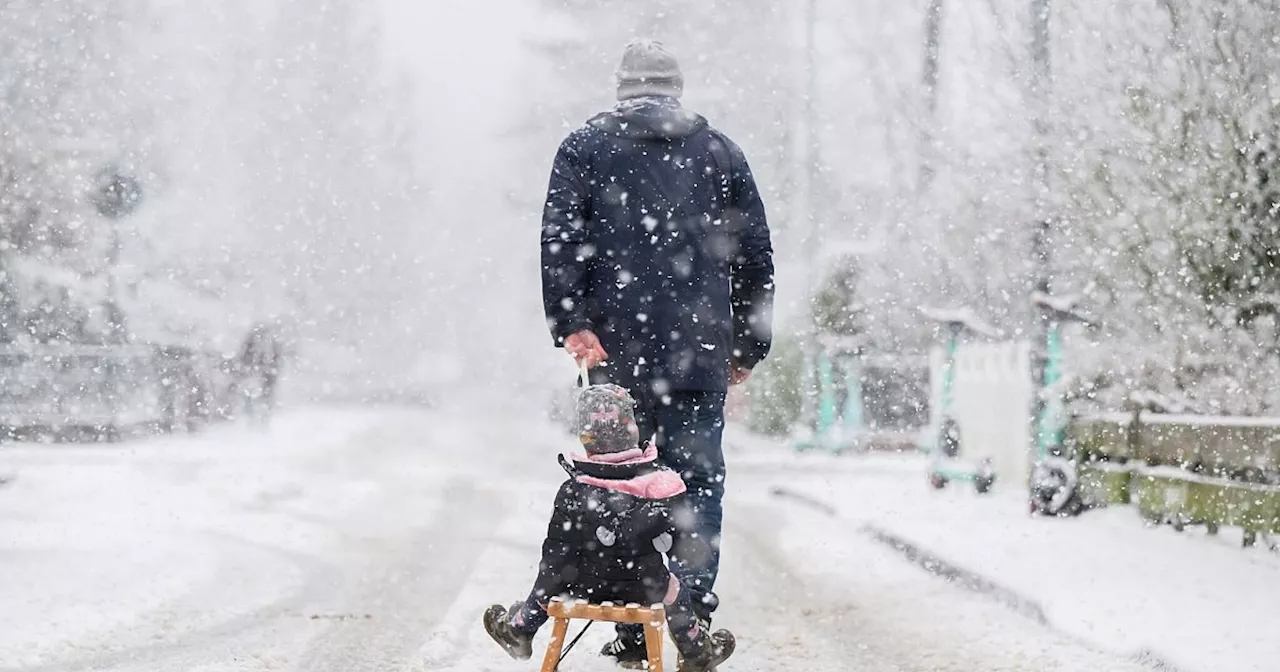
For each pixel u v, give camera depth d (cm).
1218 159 1998
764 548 1769
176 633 1138
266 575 1481
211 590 1366
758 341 1086
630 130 1022
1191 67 2025
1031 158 2448
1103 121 2197
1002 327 3366
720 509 1030
